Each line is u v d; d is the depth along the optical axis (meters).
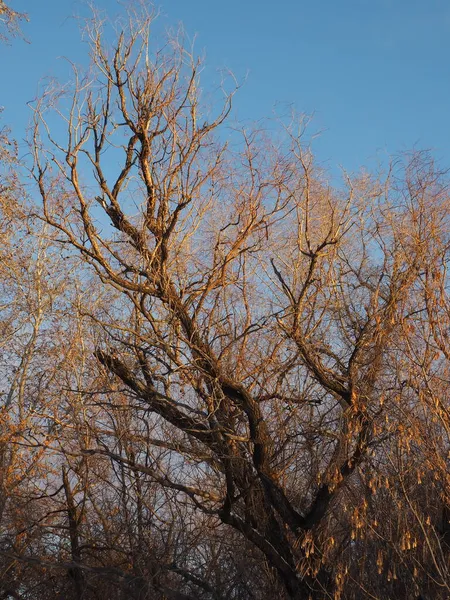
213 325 10.02
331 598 9.05
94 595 11.81
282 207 9.84
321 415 10.21
